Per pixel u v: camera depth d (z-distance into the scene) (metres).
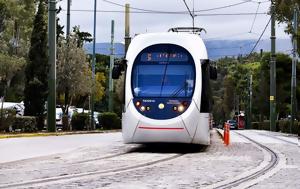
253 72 100.44
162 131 18.64
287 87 72.38
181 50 19.70
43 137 29.52
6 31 39.72
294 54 45.66
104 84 79.50
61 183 11.10
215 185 11.03
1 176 12.23
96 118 53.69
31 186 10.64
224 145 23.48
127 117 19.16
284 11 37.34
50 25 32.16
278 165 15.05
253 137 33.09
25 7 43.72
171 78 19.44
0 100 51.53
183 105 18.89
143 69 19.69
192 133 18.81
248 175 12.74
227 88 121.62
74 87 44.12
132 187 10.62
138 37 20.34
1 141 25.58
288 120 50.44
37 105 34.09
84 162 15.52
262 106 74.50
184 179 11.88
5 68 37.44
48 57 32.88
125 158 16.88
